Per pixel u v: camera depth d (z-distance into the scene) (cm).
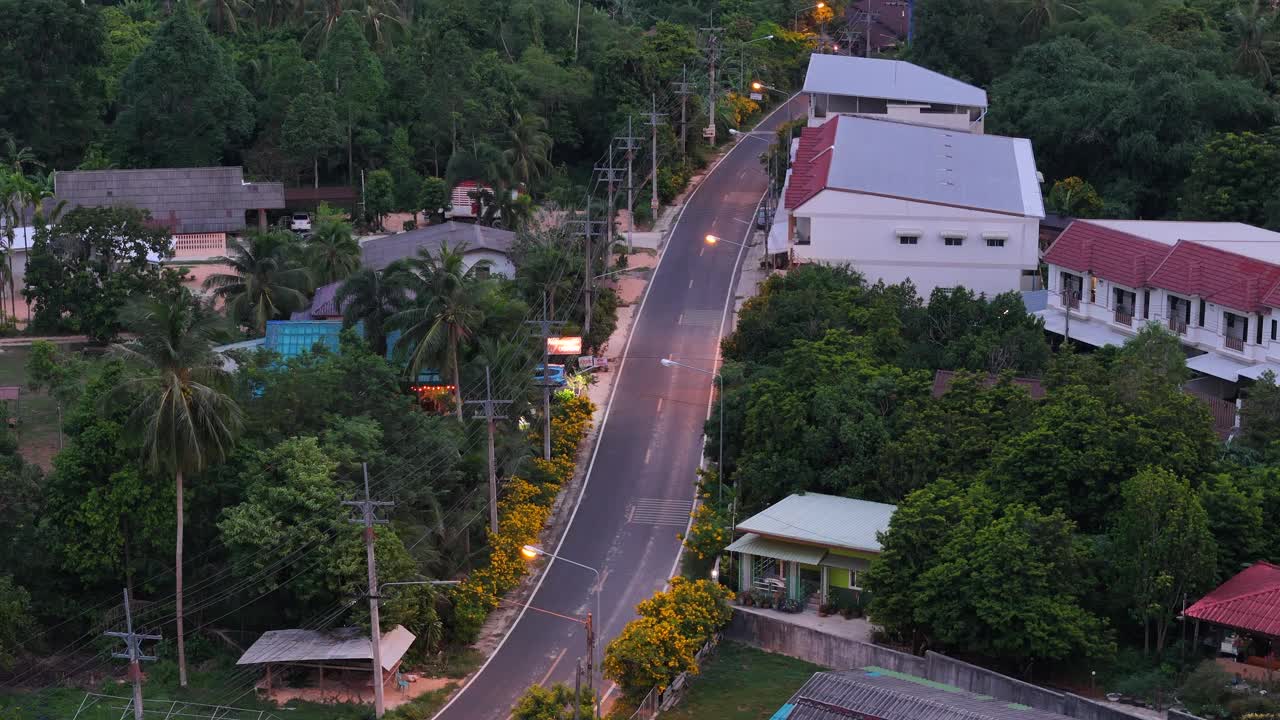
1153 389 8806
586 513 9862
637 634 7788
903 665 7806
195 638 8556
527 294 12000
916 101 15375
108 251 12950
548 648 8494
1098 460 8175
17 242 14350
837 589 8688
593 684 8044
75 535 8544
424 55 17675
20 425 10956
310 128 16675
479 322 9725
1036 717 6631
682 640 7838
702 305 13050
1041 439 8394
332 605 8425
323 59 17700
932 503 8200
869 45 19825
